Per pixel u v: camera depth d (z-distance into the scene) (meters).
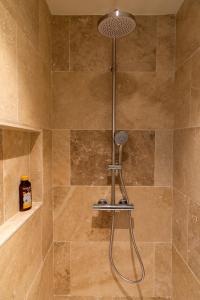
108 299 1.21
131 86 1.18
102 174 1.20
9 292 0.65
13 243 0.67
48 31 1.11
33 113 0.88
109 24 0.89
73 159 1.20
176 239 1.14
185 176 1.02
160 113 1.19
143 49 1.17
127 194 1.21
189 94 0.98
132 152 1.20
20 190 0.86
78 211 1.21
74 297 1.22
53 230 1.21
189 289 0.98
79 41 1.17
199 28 0.89
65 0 1.05
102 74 1.18
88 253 1.21
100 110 1.19
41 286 0.99
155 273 1.21
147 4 1.08
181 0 1.05
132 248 1.21
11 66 0.67
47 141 1.10
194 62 0.93
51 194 1.18
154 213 1.21
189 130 0.98
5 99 0.63
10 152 0.78
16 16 0.71
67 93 1.18
